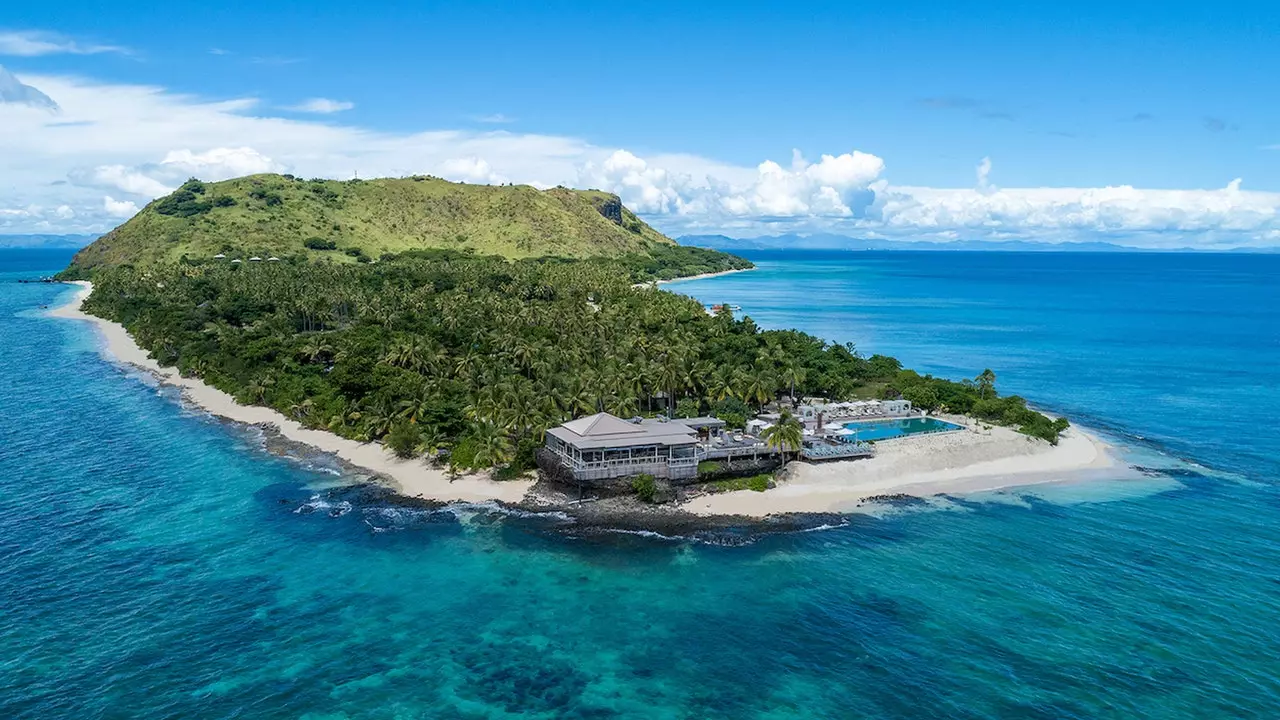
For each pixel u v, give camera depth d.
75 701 55.94
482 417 104.75
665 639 65.00
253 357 152.62
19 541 81.12
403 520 87.88
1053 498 95.88
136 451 112.38
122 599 69.94
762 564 77.81
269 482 99.62
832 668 60.91
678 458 96.06
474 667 61.12
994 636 64.88
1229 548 81.19
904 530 85.81
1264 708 55.59
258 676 59.44
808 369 148.88
